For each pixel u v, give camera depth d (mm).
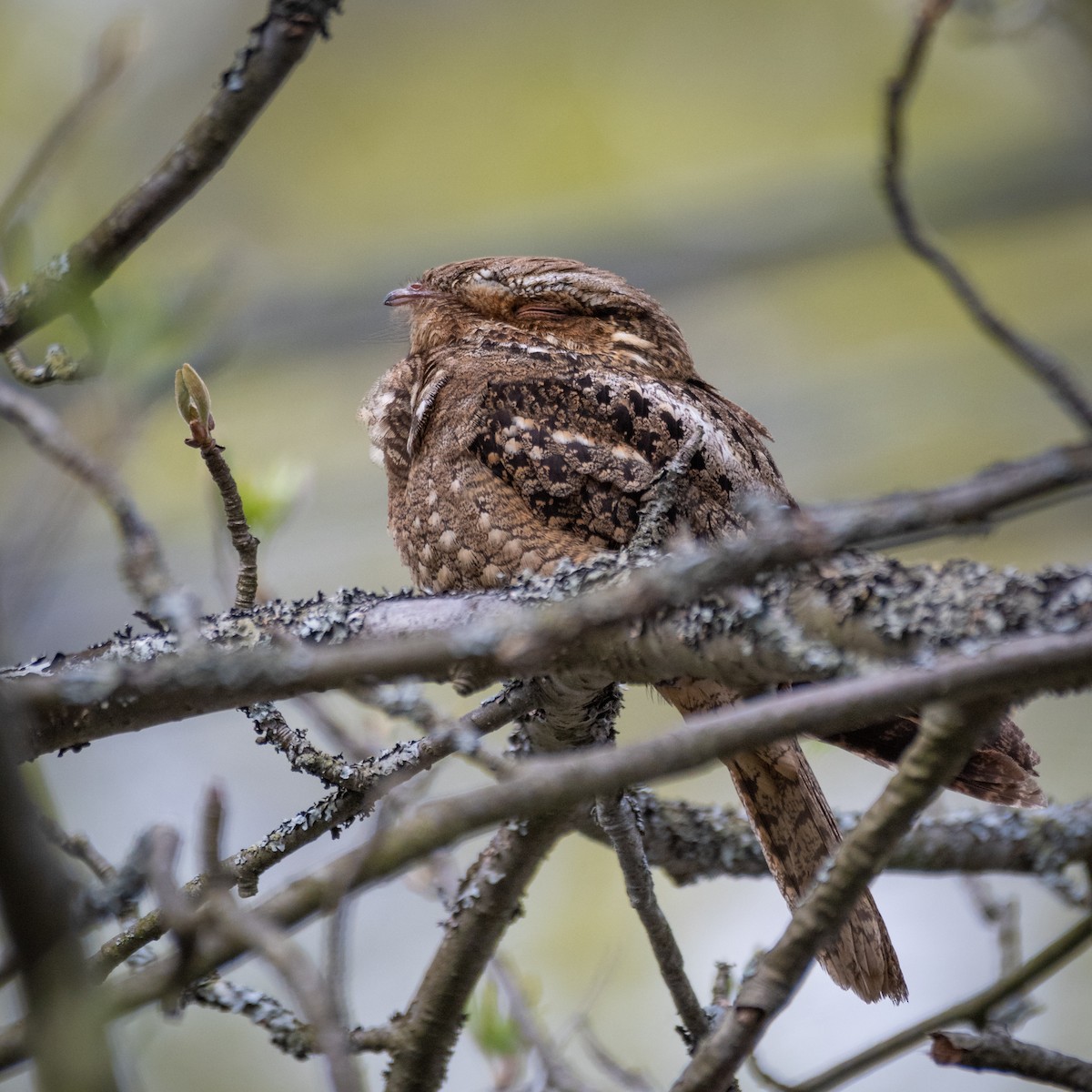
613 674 5238
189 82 17469
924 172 17594
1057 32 13789
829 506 3982
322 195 18109
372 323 16969
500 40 18922
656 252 17500
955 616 4574
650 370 9102
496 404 7871
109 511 6148
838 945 7180
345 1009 4352
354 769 5656
